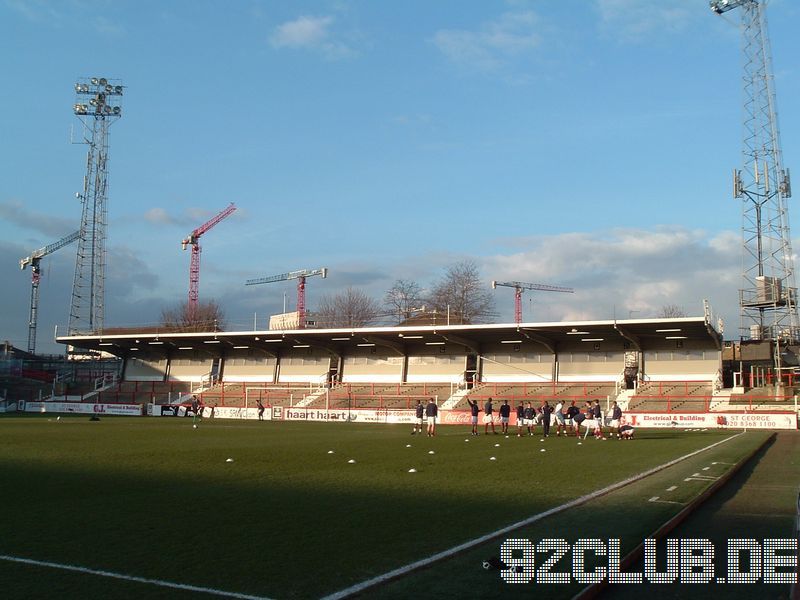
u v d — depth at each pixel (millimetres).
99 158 105875
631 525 10984
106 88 105375
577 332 60812
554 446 30203
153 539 10125
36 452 24219
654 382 61219
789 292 67688
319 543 9859
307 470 19188
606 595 8156
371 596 7449
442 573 8312
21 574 8289
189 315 122750
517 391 64188
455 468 20078
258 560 8914
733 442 31938
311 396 71188
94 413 73438
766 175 70188
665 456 24391
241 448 26859
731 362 67625
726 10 73062
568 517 11711
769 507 13633
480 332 62938
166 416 68375
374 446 29094
